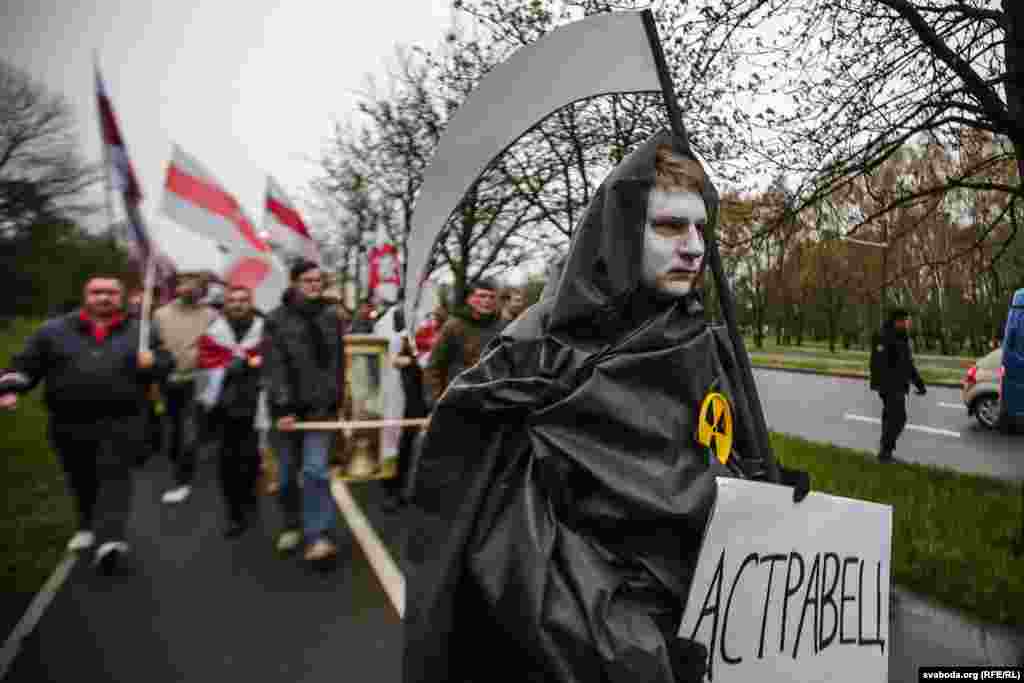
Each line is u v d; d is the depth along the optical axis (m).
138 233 7.02
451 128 1.36
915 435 6.46
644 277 1.19
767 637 1.14
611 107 4.04
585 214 1.22
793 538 1.19
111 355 4.40
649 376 1.14
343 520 5.70
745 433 1.38
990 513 4.05
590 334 1.19
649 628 1.01
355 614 3.80
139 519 5.73
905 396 5.87
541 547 1.05
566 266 1.21
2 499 6.24
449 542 1.16
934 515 4.09
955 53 3.77
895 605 3.21
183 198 7.10
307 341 4.58
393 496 6.02
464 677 1.17
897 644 2.90
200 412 6.45
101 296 4.41
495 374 1.23
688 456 1.14
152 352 5.26
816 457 5.89
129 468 4.49
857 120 4.20
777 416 9.77
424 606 1.17
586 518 1.11
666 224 1.18
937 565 3.52
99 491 4.41
